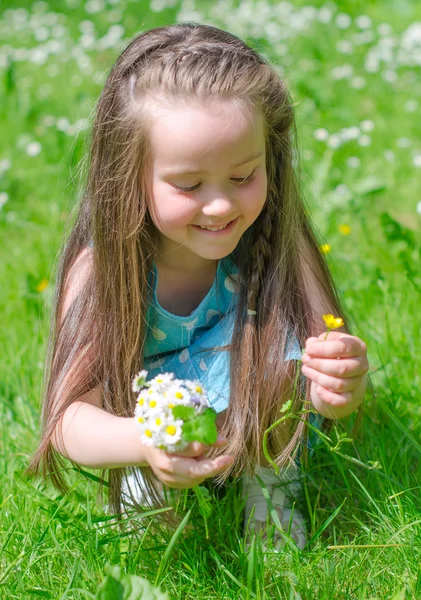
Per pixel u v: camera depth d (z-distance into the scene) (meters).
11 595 1.74
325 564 1.80
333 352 1.72
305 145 4.24
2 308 3.15
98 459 1.82
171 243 2.04
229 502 2.05
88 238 2.12
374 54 5.81
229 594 1.75
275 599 1.75
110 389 2.02
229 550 1.92
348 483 2.11
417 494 2.07
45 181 4.27
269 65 1.98
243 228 1.85
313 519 1.99
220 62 1.80
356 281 3.08
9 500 2.08
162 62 1.81
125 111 1.85
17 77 5.84
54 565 1.85
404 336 2.69
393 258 3.23
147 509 2.00
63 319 2.06
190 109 1.73
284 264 2.07
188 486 1.63
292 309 2.06
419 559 1.80
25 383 2.66
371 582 1.76
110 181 1.93
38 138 4.77
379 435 2.24
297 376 1.96
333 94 5.11
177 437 1.55
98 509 2.14
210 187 1.77
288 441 2.06
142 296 2.01
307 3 7.39
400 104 5.00
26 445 2.40
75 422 1.88
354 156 4.26
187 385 1.61
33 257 3.50
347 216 3.62
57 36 7.00
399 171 4.11
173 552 1.92
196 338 2.21
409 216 3.71
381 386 2.52
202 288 2.15
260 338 2.04
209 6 7.38
